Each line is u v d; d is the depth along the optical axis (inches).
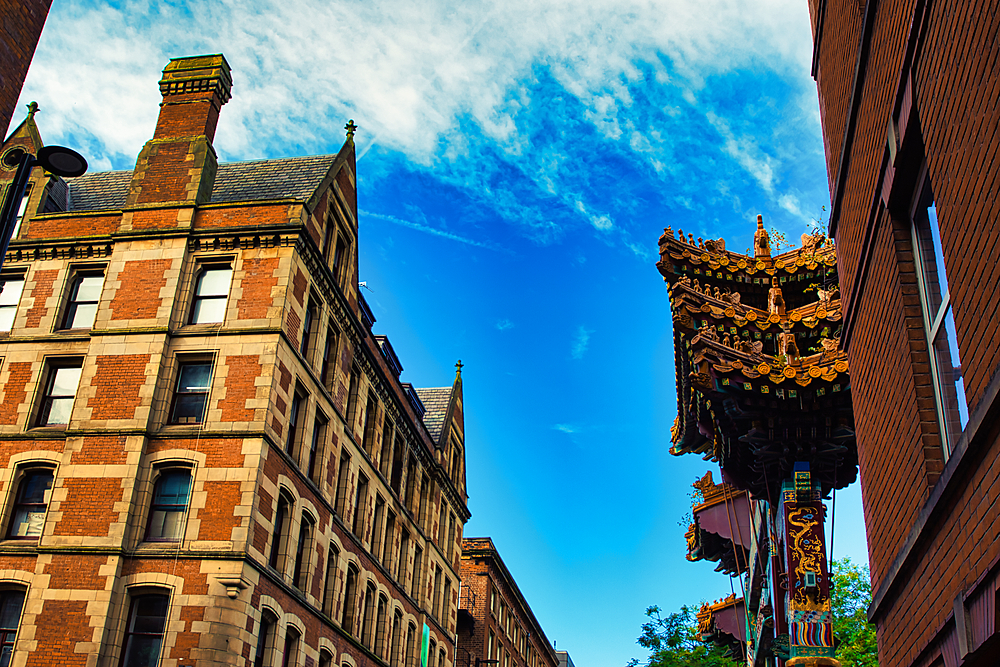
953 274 290.7
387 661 1445.6
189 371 1099.3
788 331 826.8
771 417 780.6
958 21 272.4
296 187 1266.0
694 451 1008.2
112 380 1079.0
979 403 257.4
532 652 3041.3
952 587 303.9
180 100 1302.9
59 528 995.9
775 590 822.5
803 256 904.9
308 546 1152.2
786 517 788.6
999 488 253.4
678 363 913.5
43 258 1214.9
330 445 1242.0
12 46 588.7
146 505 1013.8
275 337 1087.6
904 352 363.3
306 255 1184.2
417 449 1705.2
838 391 764.0
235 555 963.3
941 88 291.4
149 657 938.7
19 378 1138.0
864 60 404.5
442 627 1827.0
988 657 277.1
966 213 273.7
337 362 1285.7
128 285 1143.6
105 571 963.3
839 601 1261.1
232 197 1258.0
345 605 1310.3
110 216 1223.5
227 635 933.8
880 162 374.0
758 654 952.3
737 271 909.2
